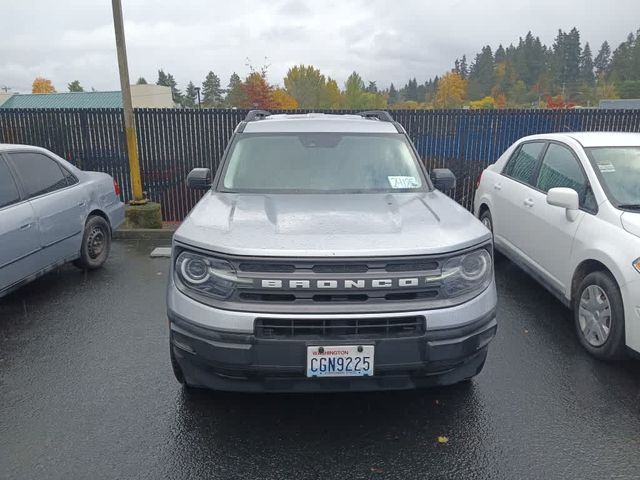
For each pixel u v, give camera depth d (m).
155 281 5.97
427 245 2.85
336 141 4.39
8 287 4.74
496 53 147.12
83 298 5.39
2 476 2.73
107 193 6.52
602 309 3.96
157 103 57.09
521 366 3.94
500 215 5.99
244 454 2.93
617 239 3.85
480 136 9.47
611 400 3.48
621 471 2.81
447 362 2.84
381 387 2.89
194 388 3.54
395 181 4.08
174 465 2.84
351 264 2.76
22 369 3.88
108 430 3.13
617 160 4.53
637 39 118.56
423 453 2.95
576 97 116.31
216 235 2.94
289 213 3.34
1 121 9.20
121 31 7.81
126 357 4.08
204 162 9.43
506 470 2.82
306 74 78.69
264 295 2.76
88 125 9.25
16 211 4.83
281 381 2.84
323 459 2.89
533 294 5.53
